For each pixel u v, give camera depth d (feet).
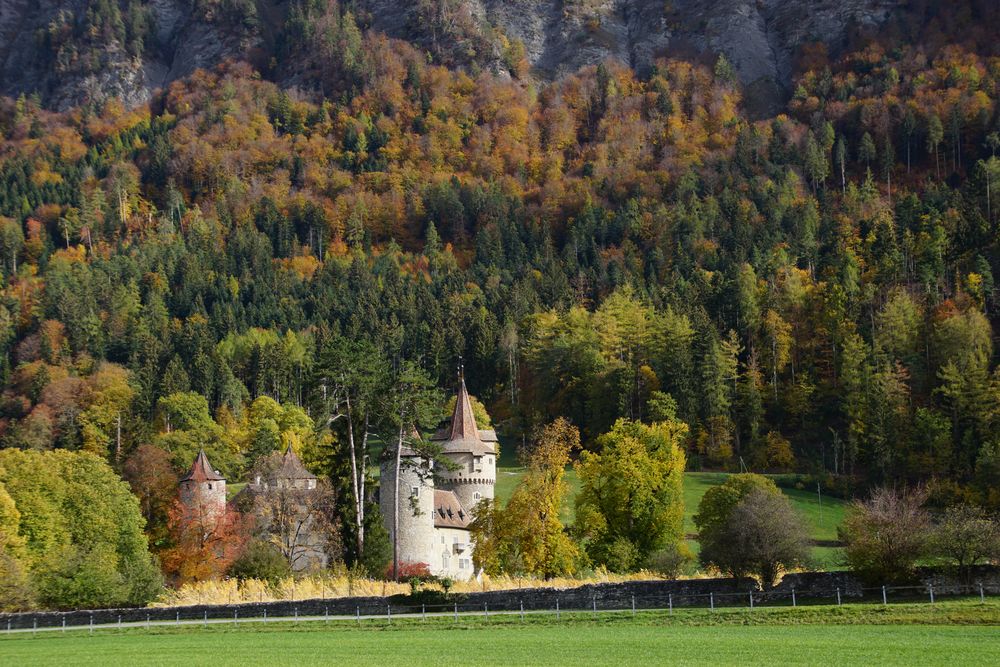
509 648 309.63
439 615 394.52
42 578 482.69
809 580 401.08
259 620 402.11
